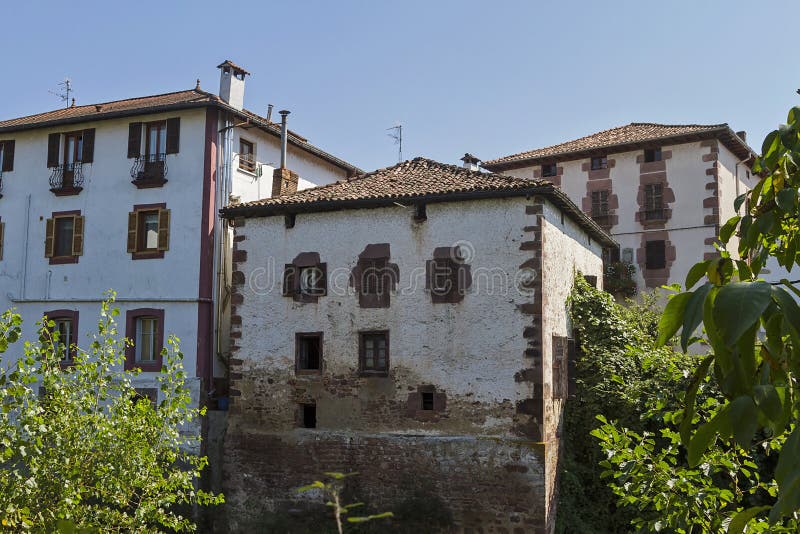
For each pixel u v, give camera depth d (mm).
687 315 2209
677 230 28156
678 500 6035
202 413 11203
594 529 16266
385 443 16344
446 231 16578
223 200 21391
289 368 17484
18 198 23172
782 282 2406
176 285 20750
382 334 16953
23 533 7625
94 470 9555
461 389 15945
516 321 15719
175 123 21484
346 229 17484
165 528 17250
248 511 17359
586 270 20703
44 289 22297
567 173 30750
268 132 23656
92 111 24547
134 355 20938
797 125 3586
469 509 15508
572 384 17938
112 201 21906
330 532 16188
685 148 28297
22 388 8617
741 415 2355
